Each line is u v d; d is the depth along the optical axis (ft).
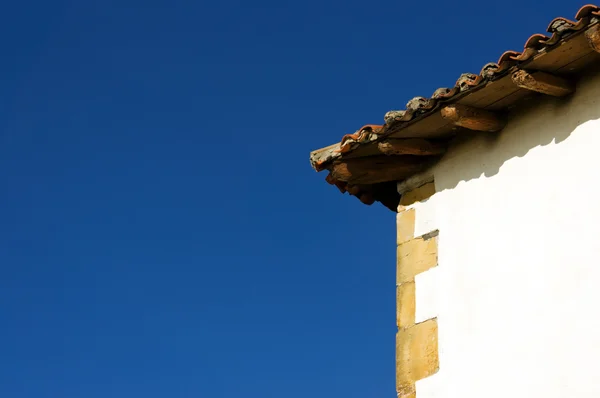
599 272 17.66
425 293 20.84
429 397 19.67
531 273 18.84
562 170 19.08
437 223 21.34
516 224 19.54
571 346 17.62
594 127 18.78
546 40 18.33
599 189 18.25
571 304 17.92
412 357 20.44
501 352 18.72
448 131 21.50
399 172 22.54
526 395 17.99
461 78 19.77
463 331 19.65
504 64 19.02
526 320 18.54
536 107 20.12
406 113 20.74
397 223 22.30
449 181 21.49
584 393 17.13
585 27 17.83
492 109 20.59
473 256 20.13
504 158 20.39
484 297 19.54
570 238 18.42
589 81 19.21
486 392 18.69
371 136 21.74
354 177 22.88
